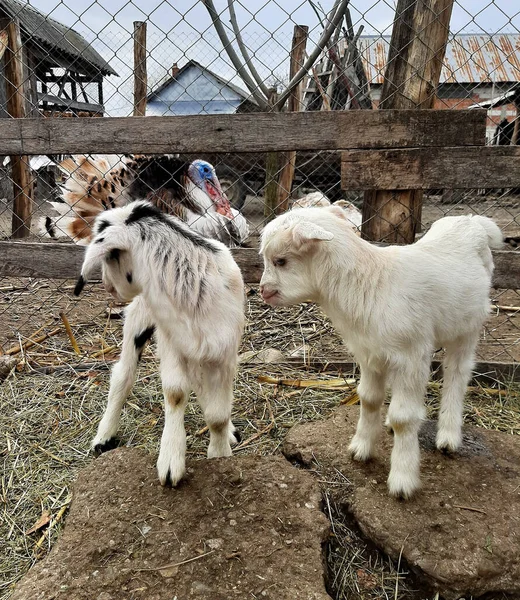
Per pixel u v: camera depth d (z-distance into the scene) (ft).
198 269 7.18
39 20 27.04
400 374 6.96
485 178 9.73
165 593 5.84
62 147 10.11
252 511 6.93
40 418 9.59
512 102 28.40
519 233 24.27
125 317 8.86
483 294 7.84
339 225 7.11
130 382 8.86
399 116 9.56
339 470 7.96
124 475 7.61
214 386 7.66
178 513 6.89
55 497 7.73
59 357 11.82
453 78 10.48
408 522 6.88
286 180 20.16
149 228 7.30
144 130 9.91
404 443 7.18
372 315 6.80
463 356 8.18
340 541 6.99
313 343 12.52
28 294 16.29
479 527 6.79
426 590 6.37
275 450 8.84
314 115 9.63
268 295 7.34
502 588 6.20
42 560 6.37
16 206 22.93
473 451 8.36
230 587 5.90
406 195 10.29
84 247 10.87
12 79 20.15
